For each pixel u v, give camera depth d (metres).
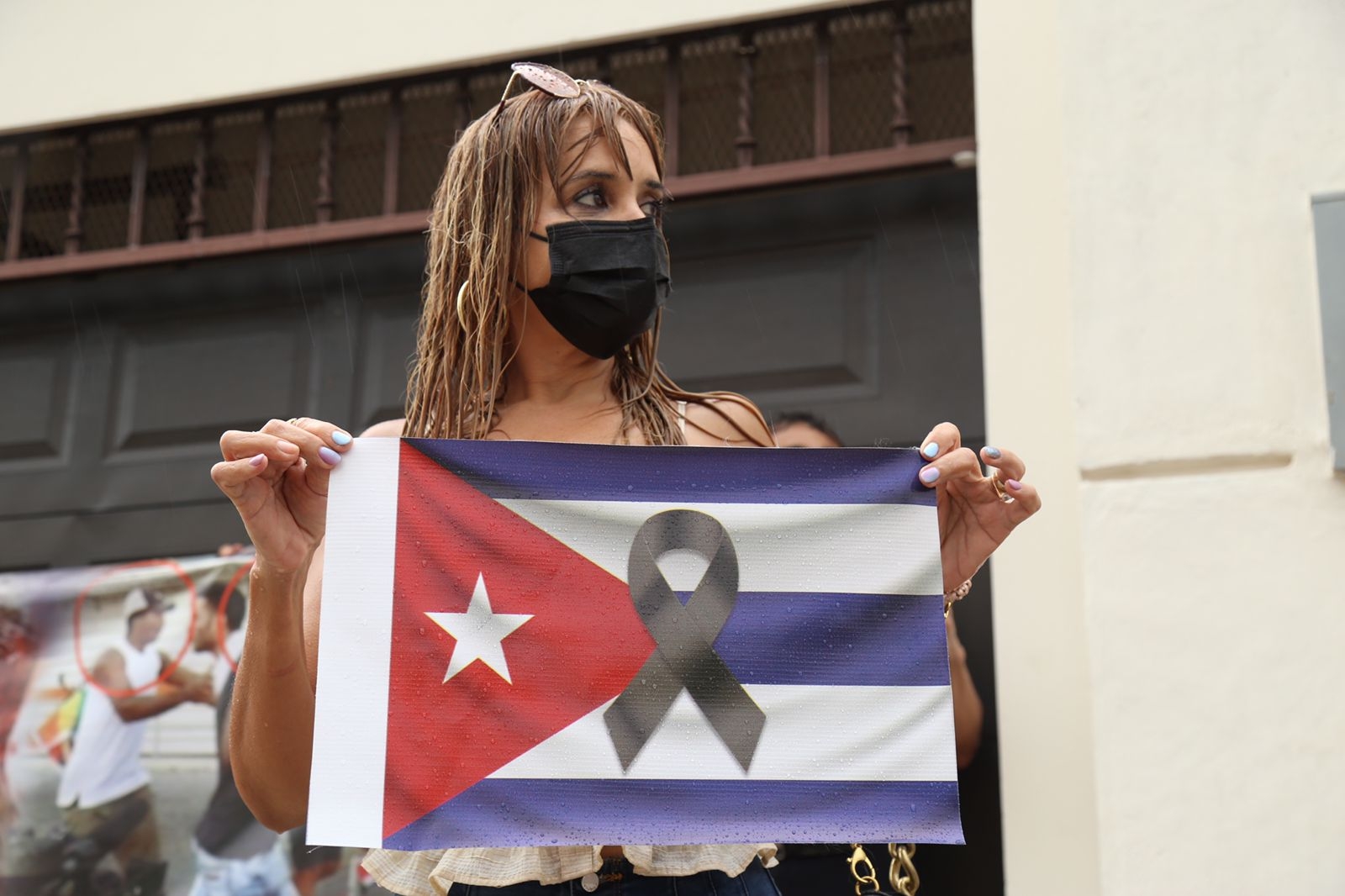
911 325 3.39
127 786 3.34
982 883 2.94
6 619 3.48
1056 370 3.07
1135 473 2.87
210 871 3.25
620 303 1.75
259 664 1.65
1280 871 2.61
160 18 3.91
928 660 1.74
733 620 1.72
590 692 1.68
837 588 1.75
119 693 3.40
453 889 1.65
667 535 1.75
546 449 1.76
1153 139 2.99
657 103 3.69
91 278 3.97
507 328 1.84
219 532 3.74
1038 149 3.22
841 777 1.68
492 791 1.63
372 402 3.73
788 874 2.99
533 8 3.63
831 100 3.66
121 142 4.04
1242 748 2.67
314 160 3.91
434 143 3.86
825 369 3.43
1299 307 2.84
